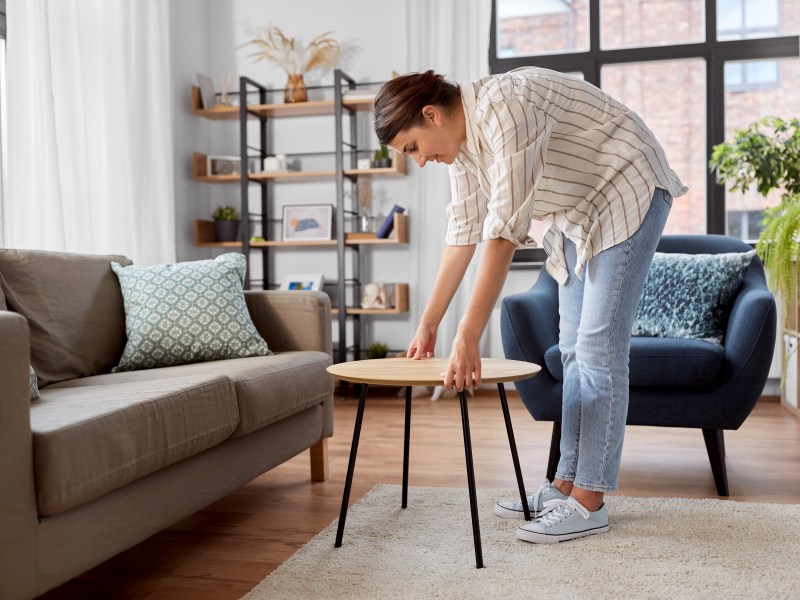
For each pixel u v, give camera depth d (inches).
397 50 170.2
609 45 165.9
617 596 55.8
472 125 63.0
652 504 79.5
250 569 65.4
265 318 96.0
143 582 62.8
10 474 45.9
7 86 113.0
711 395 84.6
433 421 131.5
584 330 69.9
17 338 46.6
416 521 75.3
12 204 113.0
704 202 162.6
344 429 125.6
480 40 161.5
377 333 172.1
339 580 60.1
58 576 49.4
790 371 136.9
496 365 69.6
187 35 170.2
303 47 175.2
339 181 160.6
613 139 66.9
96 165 134.7
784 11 158.9
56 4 124.0
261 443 77.4
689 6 162.2
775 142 144.9
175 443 60.4
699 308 97.5
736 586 57.2
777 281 123.1
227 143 180.5
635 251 67.3
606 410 68.9
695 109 163.2
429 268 164.1
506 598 55.7
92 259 92.0
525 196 59.9
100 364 87.0
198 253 174.4
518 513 75.2
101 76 136.0
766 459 101.2
